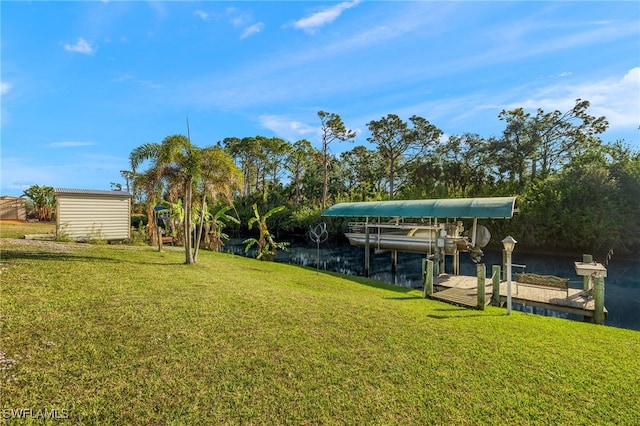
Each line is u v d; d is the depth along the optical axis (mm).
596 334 6027
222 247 26375
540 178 29547
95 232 15023
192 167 10477
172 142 10109
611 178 22250
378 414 3135
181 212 16047
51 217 31625
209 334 4629
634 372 4281
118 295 6008
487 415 3203
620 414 3301
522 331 5957
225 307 5895
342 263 21125
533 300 9492
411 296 9727
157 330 4574
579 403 3480
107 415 2803
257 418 2963
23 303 5078
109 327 4504
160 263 10391
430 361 4328
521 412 3273
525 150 30938
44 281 6461
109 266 8711
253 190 53531
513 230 24906
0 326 4156
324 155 42000
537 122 31203
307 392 3422
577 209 22328
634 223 20922
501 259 22641
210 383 3434
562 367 4352
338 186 48062
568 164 27141
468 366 4246
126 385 3236
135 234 18312
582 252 23047
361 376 3822
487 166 33062
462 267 20031
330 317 5887
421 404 3334
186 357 3910
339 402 3285
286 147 46281
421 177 35500
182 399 3123
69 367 3439
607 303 11922
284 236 39781
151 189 11375
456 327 5910
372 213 15945
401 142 39938
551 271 18469
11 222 26156
